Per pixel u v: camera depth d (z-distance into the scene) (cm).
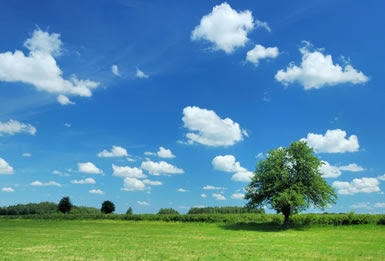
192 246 3069
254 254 2558
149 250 2778
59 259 2322
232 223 6481
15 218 9150
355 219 5388
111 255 2498
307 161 5206
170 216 7431
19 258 2362
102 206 10338
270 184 5141
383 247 3039
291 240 3634
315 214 5716
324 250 2808
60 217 8719
